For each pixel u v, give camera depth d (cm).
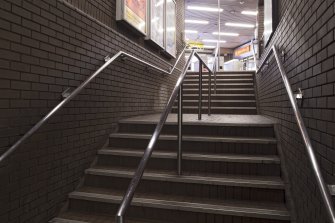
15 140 174
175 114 450
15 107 174
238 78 607
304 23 169
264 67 399
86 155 257
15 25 173
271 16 319
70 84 231
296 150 186
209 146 261
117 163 269
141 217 201
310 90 155
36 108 193
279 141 247
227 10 1191
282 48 243
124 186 237
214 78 539
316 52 145
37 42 193
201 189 212
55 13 212
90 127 264
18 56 176
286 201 192
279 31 261
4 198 167
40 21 196
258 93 498
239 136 275
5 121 167
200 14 1255
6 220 168
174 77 591
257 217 180
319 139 139
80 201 222
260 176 223
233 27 1490
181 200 203
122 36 332
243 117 378
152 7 418
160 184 221
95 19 271
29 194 187
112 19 314
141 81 403
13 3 172
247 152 252
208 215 189
